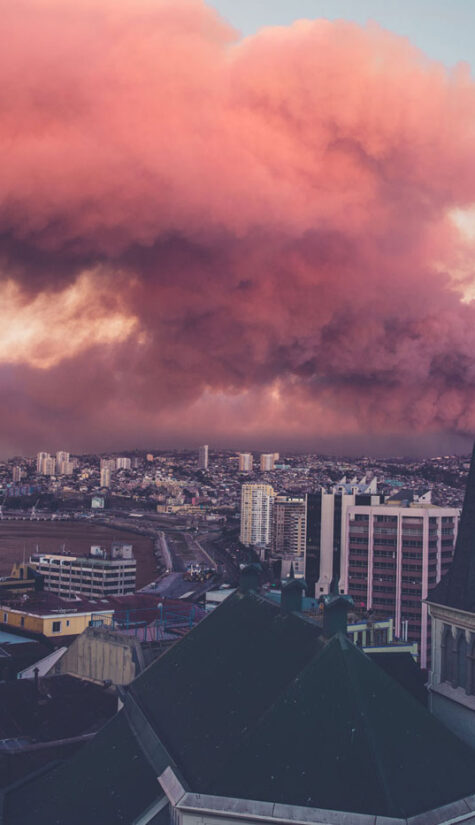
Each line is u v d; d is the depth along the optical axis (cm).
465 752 3734
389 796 3391
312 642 4228
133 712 5000
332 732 3644
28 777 5072
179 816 3656
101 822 4159
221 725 4162
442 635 4381
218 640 5000
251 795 3556
